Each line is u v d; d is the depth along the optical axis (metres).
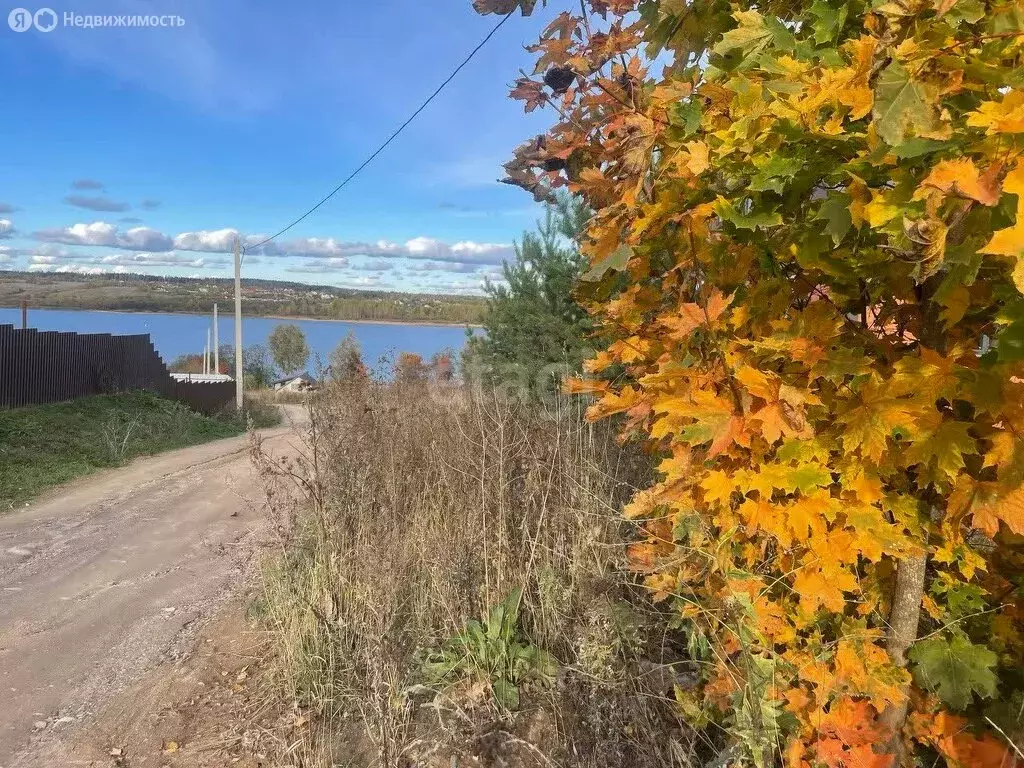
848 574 1.30
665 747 1.99
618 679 2.27
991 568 1.55
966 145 0.96
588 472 3.22
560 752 2.27
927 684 1.38
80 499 7.76
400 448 4.34
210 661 3.53
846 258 1.23
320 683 2.97
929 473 1.26
